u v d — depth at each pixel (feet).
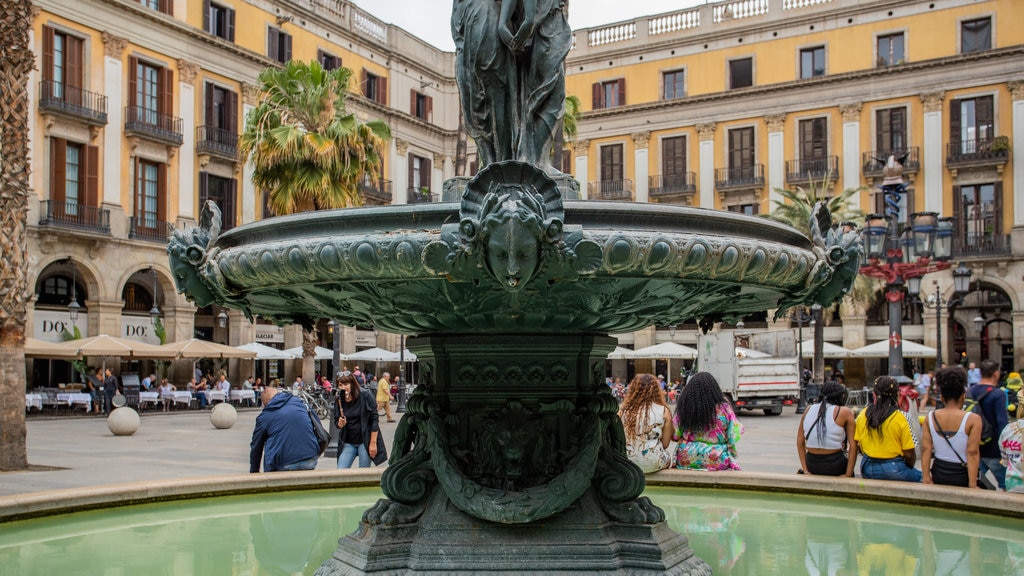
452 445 11.72
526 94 11.19
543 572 10.85
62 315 94.12
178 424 71.41
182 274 10.91
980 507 15.15
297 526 15.19
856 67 132.98
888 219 48.08
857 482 16.92
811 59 136.98
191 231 11.05
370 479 19.38
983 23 125.80
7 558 12.62
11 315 36.81
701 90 143.43
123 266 99.25
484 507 11.05
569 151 152.35
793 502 17.11
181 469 37.63
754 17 139.95
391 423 73.87
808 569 11.78
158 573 11.69
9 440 36.86
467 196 8.61
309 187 67.51
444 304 9.97
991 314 132.26
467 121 11.54
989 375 21.88
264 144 68.03
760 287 10.40
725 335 86.12
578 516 11.31
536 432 11.62
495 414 11.67
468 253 8.41
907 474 18.58
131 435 58.39
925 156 127.65
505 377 11.71
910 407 27.81
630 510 11.50
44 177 92.07
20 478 33.63
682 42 144.56
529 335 11.56
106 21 98.43
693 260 8.86
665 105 144.46
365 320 11.40
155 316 100.78
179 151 107.34
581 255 8.47
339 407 28.25
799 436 20.04
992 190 124.16
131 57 101.30
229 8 114.73
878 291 126.93
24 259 37.52
